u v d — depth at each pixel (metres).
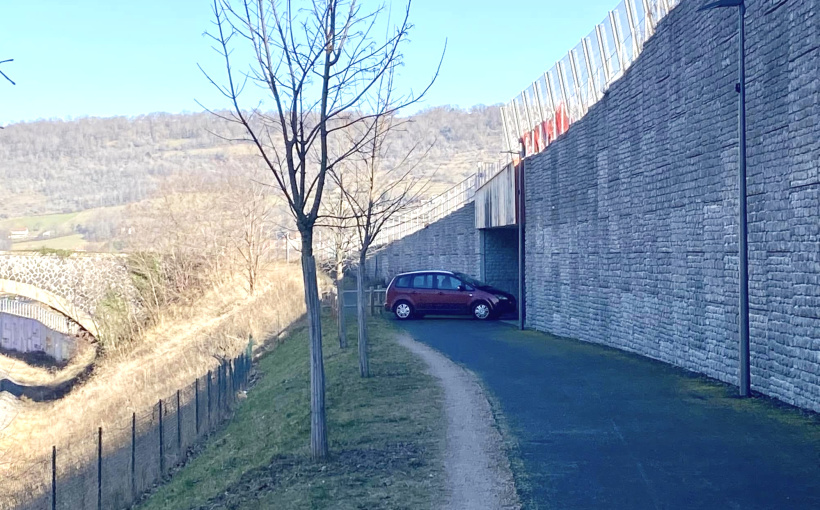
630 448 8.64
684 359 14.08
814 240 9.58
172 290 40.91
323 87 8.59
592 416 10.34
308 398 14.07
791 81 10.09
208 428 16.34
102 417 24.88
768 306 10.80
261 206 41.62
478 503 7.05
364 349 14.68
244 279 42.34
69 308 39.12
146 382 28.34
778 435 8.86
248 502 7.96
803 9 9.75
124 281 39.97
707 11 12.84
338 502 7.24
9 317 48.41
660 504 6.82
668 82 14.62
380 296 32.59
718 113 12.48
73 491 14.52
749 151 11.32
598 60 18.66
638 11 16.27
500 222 27.09
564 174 21.30
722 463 7.92
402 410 11.25
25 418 29.97
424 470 8.13
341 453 9.05
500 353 17.56
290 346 25.02
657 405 10.83
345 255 21.62
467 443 9.19
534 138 23.94
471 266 32.28
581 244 20.08
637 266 16.47
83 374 36.97
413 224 41.16
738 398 10.97
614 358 16.08
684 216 13.97
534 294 24.11
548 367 15.02
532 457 8.45
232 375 19.86
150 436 16.22
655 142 15.33
